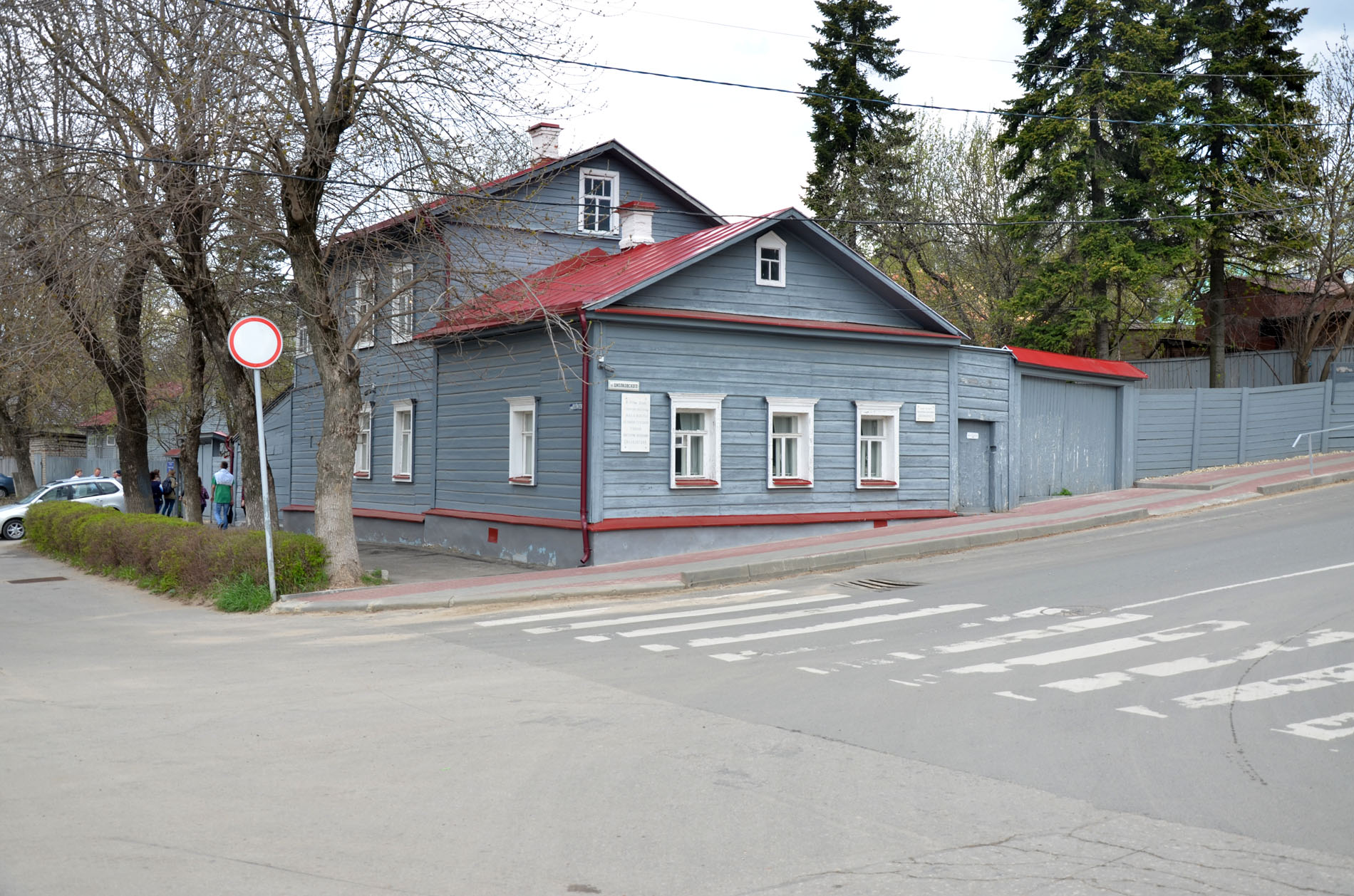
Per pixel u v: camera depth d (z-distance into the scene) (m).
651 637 11.48
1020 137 31.67
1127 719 7.66
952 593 13.66
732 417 20.06
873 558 17.31
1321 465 25.25
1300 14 31.77
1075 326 32.22
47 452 55.78
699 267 19.78
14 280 16.64
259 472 19.95
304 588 15.42
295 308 19.97
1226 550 15.65
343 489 16.28
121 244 16.59
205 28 15.49
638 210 23.38
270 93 15.08
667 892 4.76
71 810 5.91
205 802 6.04
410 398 25.34
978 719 7.75
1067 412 25.22
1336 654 9.41
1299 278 32.75
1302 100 30.53
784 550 18.19
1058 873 4.94
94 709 8.53
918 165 41.66
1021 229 34.47
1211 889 4.74
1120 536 18.22
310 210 15.82
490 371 22.00
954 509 22.69
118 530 19.59
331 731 7.66
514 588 15.11
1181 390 27.19
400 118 15.48
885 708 8.11
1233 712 7.75
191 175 16.34
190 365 22.66
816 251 21.19
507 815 5.79
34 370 22.02
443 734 7.54
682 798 6.05
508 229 17.58
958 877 4.90
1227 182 31.19
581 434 18.75
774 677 9.29
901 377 22.08
